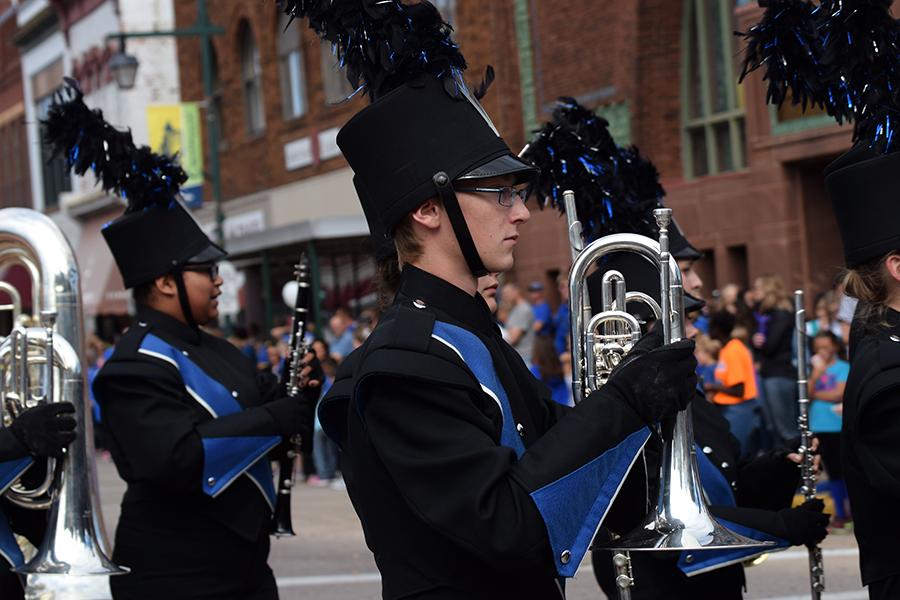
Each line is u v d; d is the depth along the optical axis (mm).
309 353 6793
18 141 52969
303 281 6777
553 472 3420
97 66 42250
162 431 6230
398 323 3635
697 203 19922
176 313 6703
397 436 3529
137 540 6363
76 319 6242
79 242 46312
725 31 19719
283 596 10672
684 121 20781
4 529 5965
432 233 3732
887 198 4457
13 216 6332
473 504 3375
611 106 21375
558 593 3781
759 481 5812
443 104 3695
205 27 24797
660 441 3996
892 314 4473
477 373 3637
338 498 16766
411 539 3615
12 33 53188
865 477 4465
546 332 16188
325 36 3857
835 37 4398
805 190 18531
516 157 3738
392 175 3715
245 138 34938
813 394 12305
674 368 3559
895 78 4398
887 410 4289
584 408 3523
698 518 3779
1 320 14203
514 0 23328
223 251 6770
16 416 6020
